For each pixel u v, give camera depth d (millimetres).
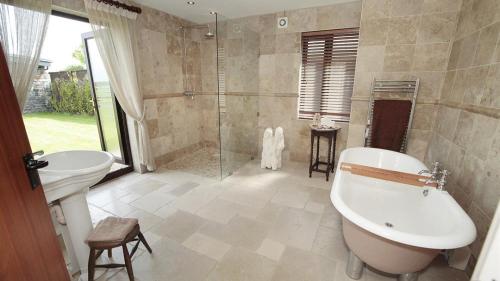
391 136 2443
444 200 1485
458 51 1972
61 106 4355
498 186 1276
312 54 3098
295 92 3285
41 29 1756
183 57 3578
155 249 1723
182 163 3547
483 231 1378
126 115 2977
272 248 1741
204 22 3648
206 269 1548
